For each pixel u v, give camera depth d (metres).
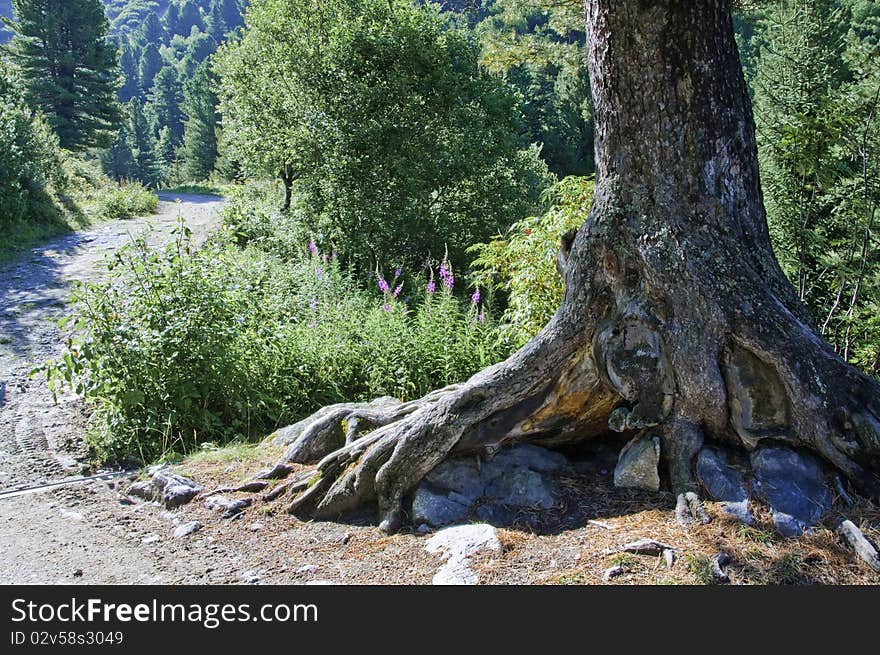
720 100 4.45
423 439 4.80
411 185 19.12
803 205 8.91
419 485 4.80
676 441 4.49
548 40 14.45
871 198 8.42
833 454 4.17
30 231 18.45
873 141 8.27
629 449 4.67
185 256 8.19
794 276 9.10
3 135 19.73
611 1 4.38
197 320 7.41
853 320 8.59
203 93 81.38
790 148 8.12
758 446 4.35
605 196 4.69
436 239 20.27
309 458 5.73
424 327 8.66
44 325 11.28
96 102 49.56
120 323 7.25
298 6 20.30
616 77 4.48
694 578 3.59
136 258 7.82
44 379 9.03
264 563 4.42
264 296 9.64
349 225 18.61
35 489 5.96
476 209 21.72
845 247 9.23
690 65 4.38
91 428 7.45
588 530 4.20
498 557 4.02
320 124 18.62
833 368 4.24
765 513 4.00
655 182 4.51
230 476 5.78
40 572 4.40
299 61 19.33
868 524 3.88
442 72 19.59
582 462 5.01
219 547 4.69
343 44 18.78
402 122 19.17
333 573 4.18
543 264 8.02
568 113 44.88
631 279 4.59
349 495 4.96
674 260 4.43
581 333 4.68
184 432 7.14
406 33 19.20
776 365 4.23
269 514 5.10
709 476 4.29
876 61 8.45
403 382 8.15
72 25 48.31
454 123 20.44
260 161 20.50
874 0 17.09
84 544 4.83
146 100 145.12
